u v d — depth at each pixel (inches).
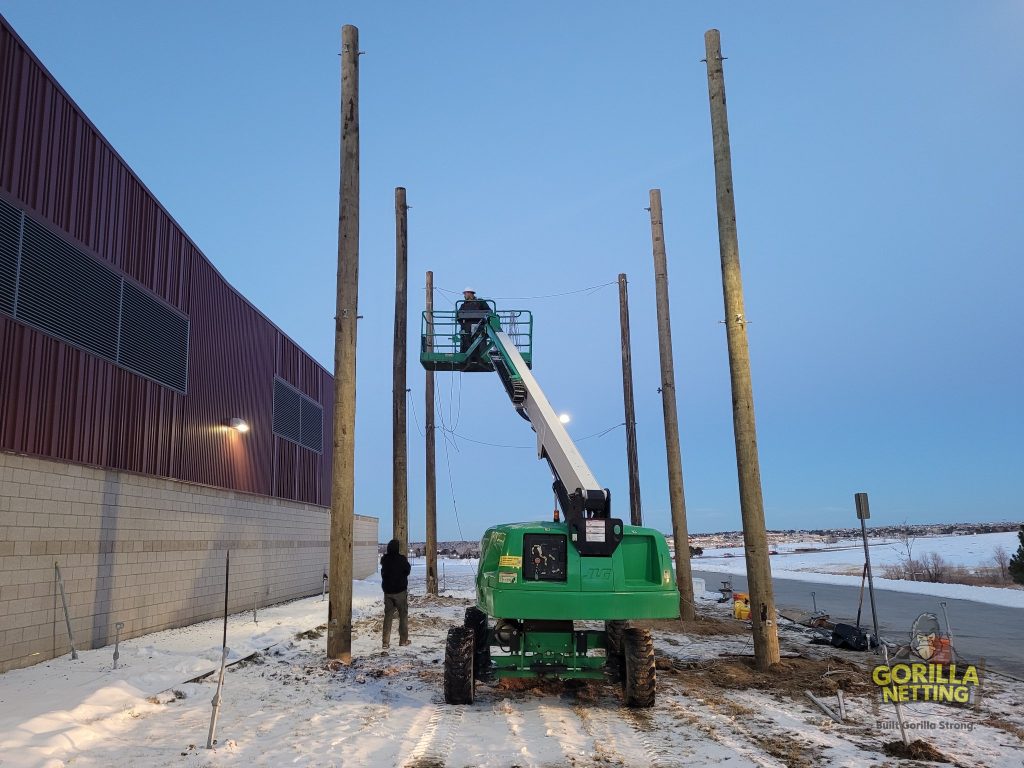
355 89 533.3
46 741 268.7
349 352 503.8
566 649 375.9
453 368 687.1
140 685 387.9
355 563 1473.9
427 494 1106.7
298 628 639.8
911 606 909.2
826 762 261.4
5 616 440.8
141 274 631.2
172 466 683.4
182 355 711.7
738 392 487.8
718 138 518.6
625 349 920.9
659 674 437.7
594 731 306.0
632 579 357.4
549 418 459.8
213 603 758.5
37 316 484.1
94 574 538.9
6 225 453.4
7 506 446.9
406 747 279.4
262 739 291.6
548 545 356.5
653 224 786.2
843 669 446.6
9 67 461.1
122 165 600.4
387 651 527.8
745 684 411.5
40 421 483.8
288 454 1041.5
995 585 1428.4
